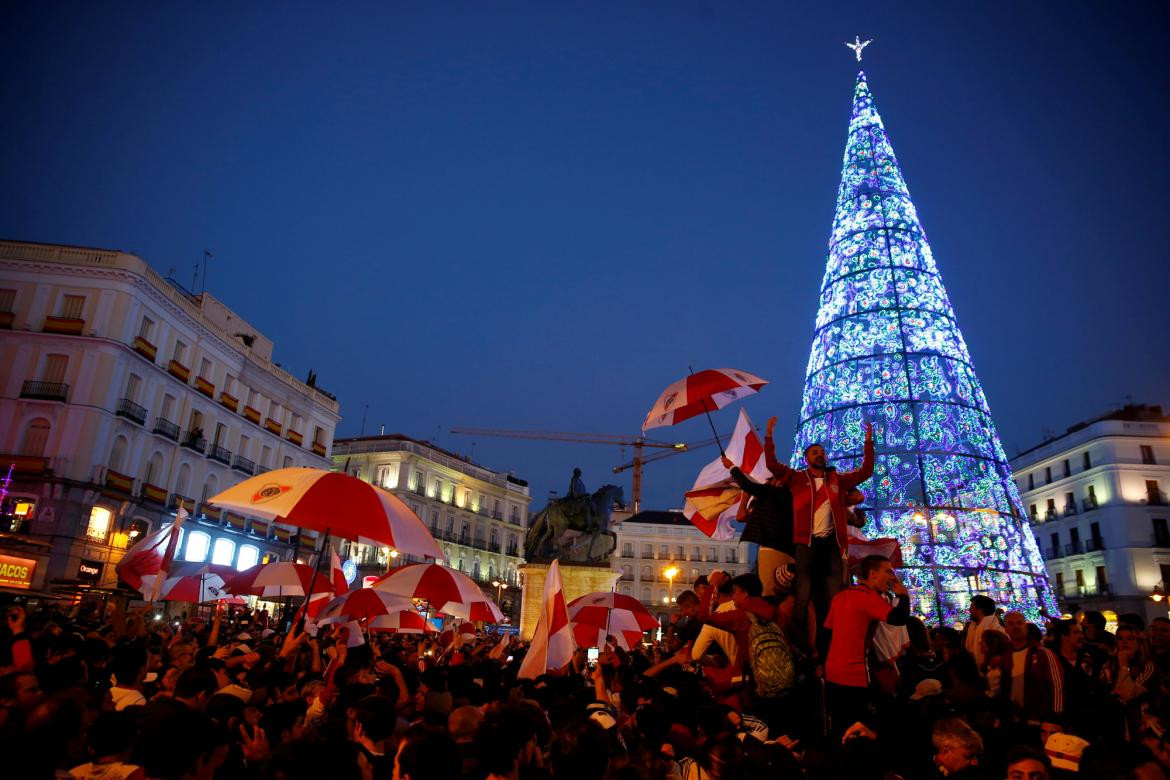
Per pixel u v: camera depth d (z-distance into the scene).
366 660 9.20
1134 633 7.41
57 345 35.53
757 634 6.43
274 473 8.22
